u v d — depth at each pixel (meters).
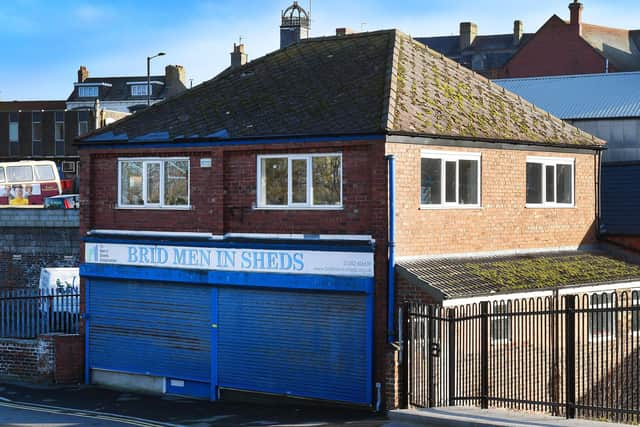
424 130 19.48
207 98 23.02
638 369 17.05
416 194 19.59
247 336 20.59
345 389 19.31
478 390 18.23
